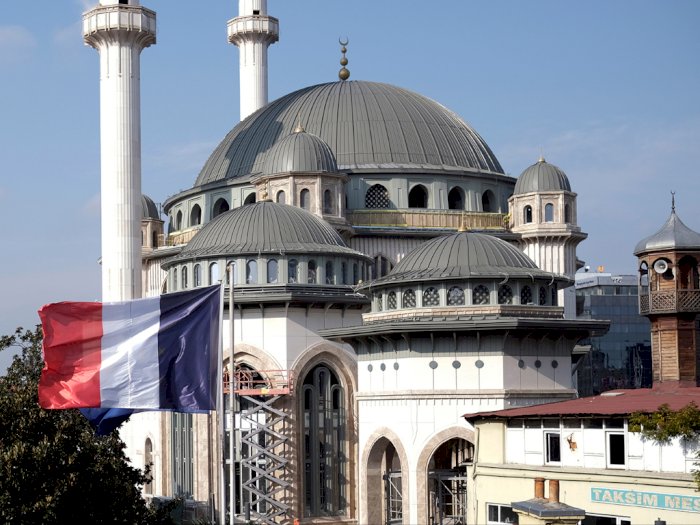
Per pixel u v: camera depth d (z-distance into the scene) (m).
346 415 91.81
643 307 69.25
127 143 106.44
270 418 89.00
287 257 91.00
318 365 91.38
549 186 109.62
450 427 76.88
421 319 77.94
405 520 78.00
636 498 58.09
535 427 65.06
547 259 109.44
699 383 71.12
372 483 81.38
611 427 60.66
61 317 48.25
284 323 89.81
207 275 91.62
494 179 113.75
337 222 102.38
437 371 77.44
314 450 90.75
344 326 92.44
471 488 70.56
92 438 60.38
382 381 80.56
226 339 90.38
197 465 91.00
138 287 106.38
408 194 109.38
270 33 128.50
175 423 95.69
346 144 112.12
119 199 106.06
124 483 60.72
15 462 56.31
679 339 67.50
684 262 68.44
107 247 106.12
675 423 56.28
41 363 69.62
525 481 64.62
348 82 120.44
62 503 57.16
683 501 55.72
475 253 80.44
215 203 113.06
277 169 103.19
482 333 76.50
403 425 78.69
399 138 112.94
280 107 118.12
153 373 48.19
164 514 64.25
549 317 78.75
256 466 88.81
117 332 48.38
